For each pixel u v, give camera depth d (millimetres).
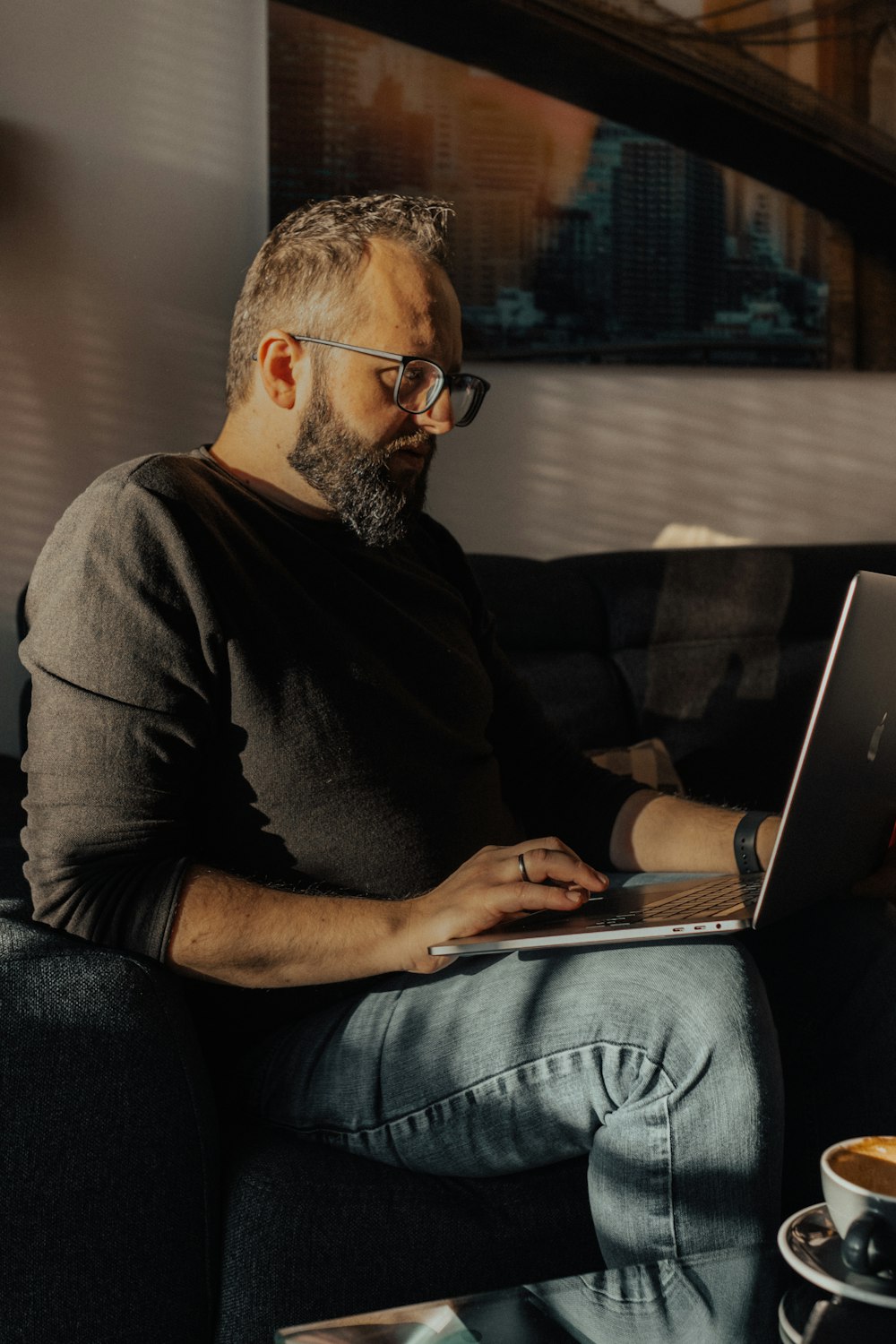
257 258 1248
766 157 2359
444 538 1421
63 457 1965
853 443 2533
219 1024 1100
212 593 1039
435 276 1222
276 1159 1015
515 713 1419
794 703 2023
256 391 1224
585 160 2221
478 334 2180
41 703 997
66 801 971
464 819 1176
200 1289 962
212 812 1070
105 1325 934
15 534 1944
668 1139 885
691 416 2381
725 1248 819
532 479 2262
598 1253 1044
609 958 969
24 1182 915
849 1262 664
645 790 1373
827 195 2416
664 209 2287
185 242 2004
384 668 1169
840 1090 1070
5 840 1223
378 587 1251
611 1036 915
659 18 2244
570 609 1929
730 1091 880
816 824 976
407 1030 1011
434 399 1202
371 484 1197
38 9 1879
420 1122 990
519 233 2189
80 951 940
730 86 2312
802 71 2369
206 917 961
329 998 1104
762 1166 879
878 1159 708
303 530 1205
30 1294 917
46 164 1904
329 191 2061
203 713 1032
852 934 1102
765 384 2439
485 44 2133
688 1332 703
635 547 2367
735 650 2018
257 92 2023
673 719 1948
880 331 2494
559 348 2240
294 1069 1062
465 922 948
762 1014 915
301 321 1190
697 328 2338
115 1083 934
